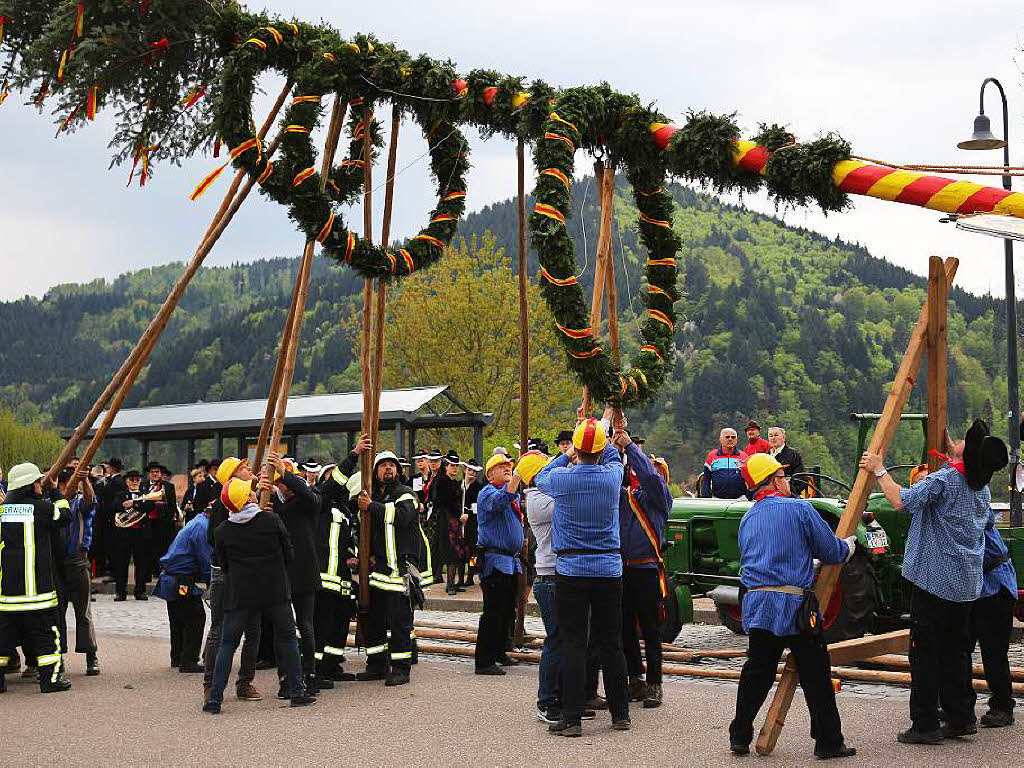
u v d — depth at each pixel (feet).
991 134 63.62
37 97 40.47
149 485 71.00
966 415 514.68
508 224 630.33
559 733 27.58
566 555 27.78
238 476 35.04
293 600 33.94
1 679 35.58
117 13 38.78
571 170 31.94
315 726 29.12
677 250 34.17
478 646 37.29
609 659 28.12
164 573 39.70
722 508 42.42
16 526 35.83
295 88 35.04
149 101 40.60
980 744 25.54
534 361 141.18
